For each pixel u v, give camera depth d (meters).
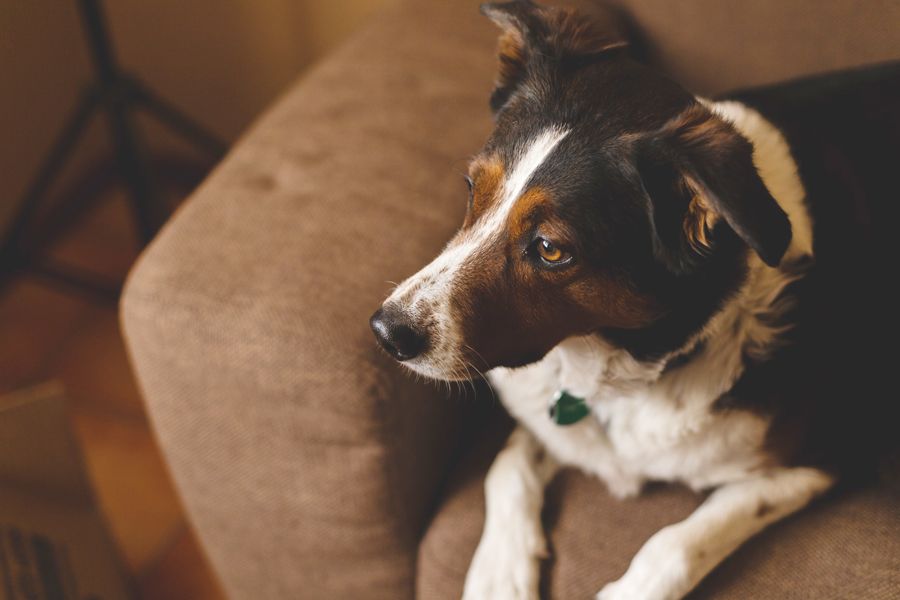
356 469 1.35
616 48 1.23
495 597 1.29
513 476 1.40
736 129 1.08
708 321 1.23
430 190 1.47
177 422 1.43
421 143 1.55
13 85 2.48
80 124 2.23
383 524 1.42
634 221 1.14
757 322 1.27
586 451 1.41
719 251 1.16
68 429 1.72
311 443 1.35
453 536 1.40
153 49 2.72
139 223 2.38
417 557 1.49
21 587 1.59
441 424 1.46
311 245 1.38
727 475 1.35
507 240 1.18
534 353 1.27
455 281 1.19
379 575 1.50
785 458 1.33
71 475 1.73
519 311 1.22
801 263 1.29
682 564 1.23
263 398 1.32
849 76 1.45
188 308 1.32
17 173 2.57
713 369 1.28
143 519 2.11
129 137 2.25
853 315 1.36
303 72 2.72
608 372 1.32
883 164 1.40
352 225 1.41
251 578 1.63
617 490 1.41
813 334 1.31
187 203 1.50
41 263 2.49
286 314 1.29
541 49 1.24
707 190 0.99
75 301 2.53
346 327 1.28
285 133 1.59
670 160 1.07
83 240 2.68
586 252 1.15
